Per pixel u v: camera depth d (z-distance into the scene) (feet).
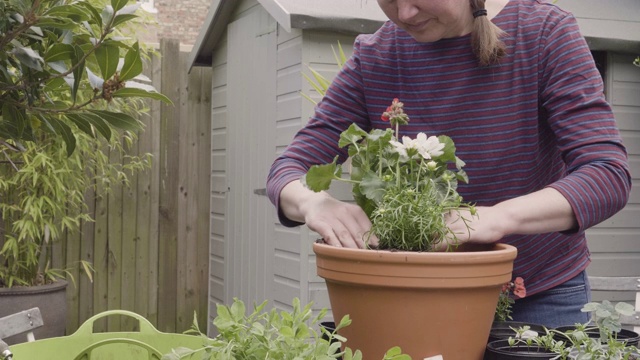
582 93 4.66
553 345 4.27
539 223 4.27
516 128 4.99
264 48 15.12
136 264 17.29
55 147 14.16
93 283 16.84
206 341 3.52
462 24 4.89
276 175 5.13
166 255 17.67
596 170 4.35
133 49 6.19
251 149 15.93
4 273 15.15
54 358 5.60
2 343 4.46
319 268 4.30
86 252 16.72
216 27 17.15
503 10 5.01
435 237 4.21
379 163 4.41
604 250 15.30
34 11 6.11
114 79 6.40
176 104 17.76
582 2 14.90
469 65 5.00
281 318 3.81
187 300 17.99
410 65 5.21
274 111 14.73
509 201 4.33
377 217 4.26
